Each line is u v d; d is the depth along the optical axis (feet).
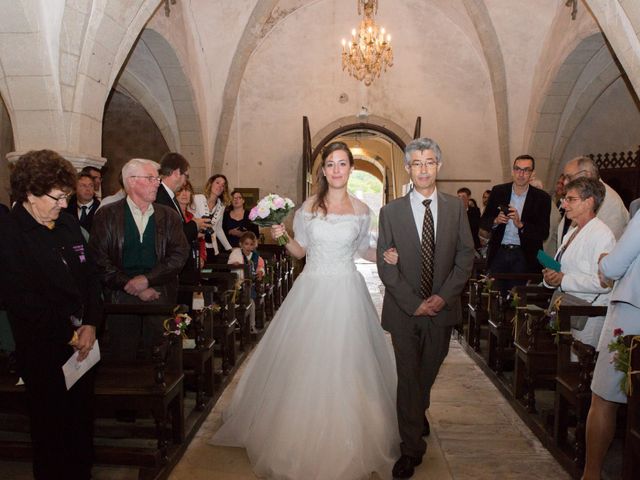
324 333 10.45
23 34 17.28
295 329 10.77
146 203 12.18
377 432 10.16
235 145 38.81
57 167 7.84
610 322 8.91
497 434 12.47
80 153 18.76
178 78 32.24
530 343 12.98
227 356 16.17
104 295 12.44
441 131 38.37
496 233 18.01
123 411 12.63
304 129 34.88
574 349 10.50
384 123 38.52
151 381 10.62
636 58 17.20
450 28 37.58
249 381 11.64
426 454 11.30
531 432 12.62
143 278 11.68
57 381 8.28
